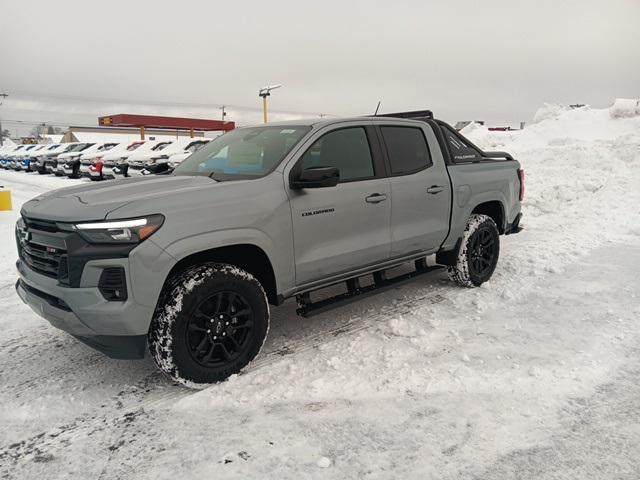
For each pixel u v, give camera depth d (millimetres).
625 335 3861
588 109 20844
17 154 27953
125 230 2785
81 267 2807
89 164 20438
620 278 5332
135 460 2490
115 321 2807
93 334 2895
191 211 3016
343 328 4145
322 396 3043
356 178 3959
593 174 11406
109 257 2781
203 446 2582
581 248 6715
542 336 3875
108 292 2828
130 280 2789
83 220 2828
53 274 3062
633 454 2439
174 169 4258
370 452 2498
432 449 2510
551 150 13891
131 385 3270
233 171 3756
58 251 2996
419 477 2305
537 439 2572
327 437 2631
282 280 3492
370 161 4121
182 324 2982
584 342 3746
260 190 3342
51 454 2557
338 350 3695
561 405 2885
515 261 6102
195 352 3096
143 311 2852
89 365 3576
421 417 2795
